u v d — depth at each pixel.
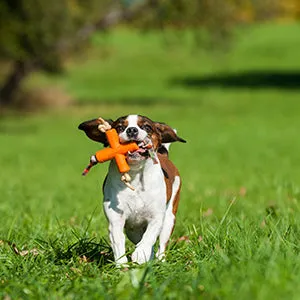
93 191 13.24
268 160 19.73
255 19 36.31
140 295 4.83
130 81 51.66
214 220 8.77
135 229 6.76
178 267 5.66
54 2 32.25
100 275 5.71
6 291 5.21
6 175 17.39
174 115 34.69
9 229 7.75
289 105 37.75
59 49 34.84
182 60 61.47
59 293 5.09
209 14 34.69
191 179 15.72
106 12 35.50
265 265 5.07
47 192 13.64
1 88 38.09
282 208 9.02
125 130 6.15
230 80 50.97
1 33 30.59
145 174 6.37
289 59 60.22
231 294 4.56
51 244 6.80
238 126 29.84
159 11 35.00
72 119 34.19
